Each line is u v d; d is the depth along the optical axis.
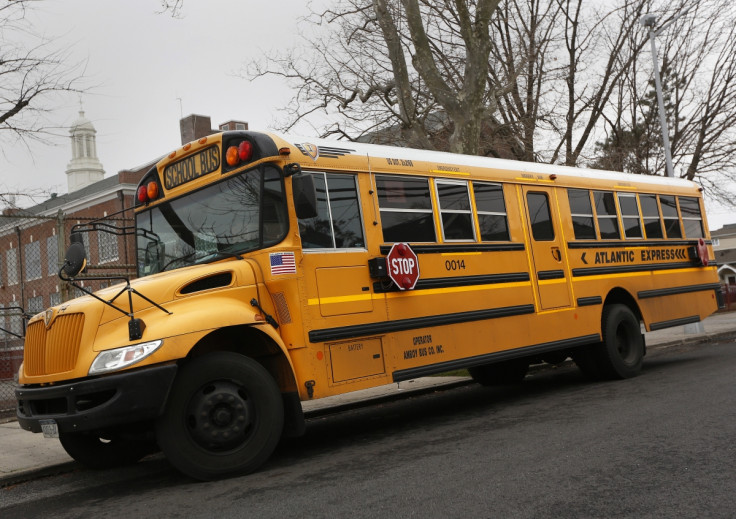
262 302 6.12
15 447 8.03
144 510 4.89
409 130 14.00
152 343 5.37
